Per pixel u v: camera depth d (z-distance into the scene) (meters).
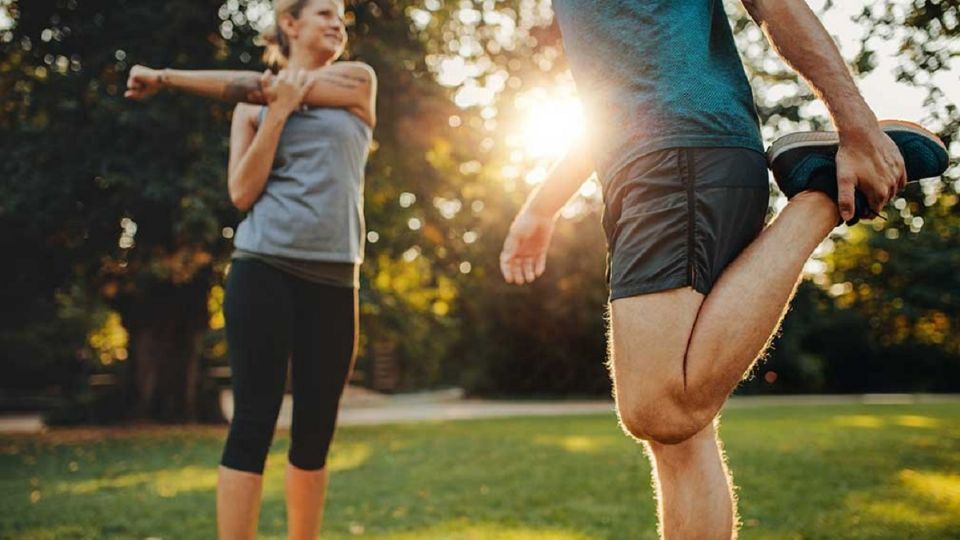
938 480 4.70
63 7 10.92
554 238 21.39
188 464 6.60
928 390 26.02
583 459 6.12
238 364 2.05
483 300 21.84
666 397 1.14
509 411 15.70
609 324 1.27
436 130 12.20
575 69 1.37
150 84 2.15
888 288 26.72
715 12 1.36
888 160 1.13
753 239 1.23
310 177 2.14
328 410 2.16
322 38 2.33
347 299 2.20
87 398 12.68
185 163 10.66
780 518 3.56
